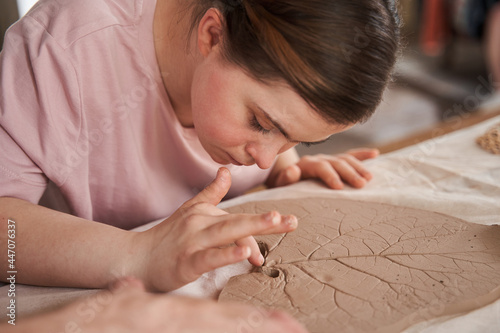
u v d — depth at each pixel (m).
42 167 0.68
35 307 0.56
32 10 0.72
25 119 0.66
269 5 0.53
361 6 0.51
